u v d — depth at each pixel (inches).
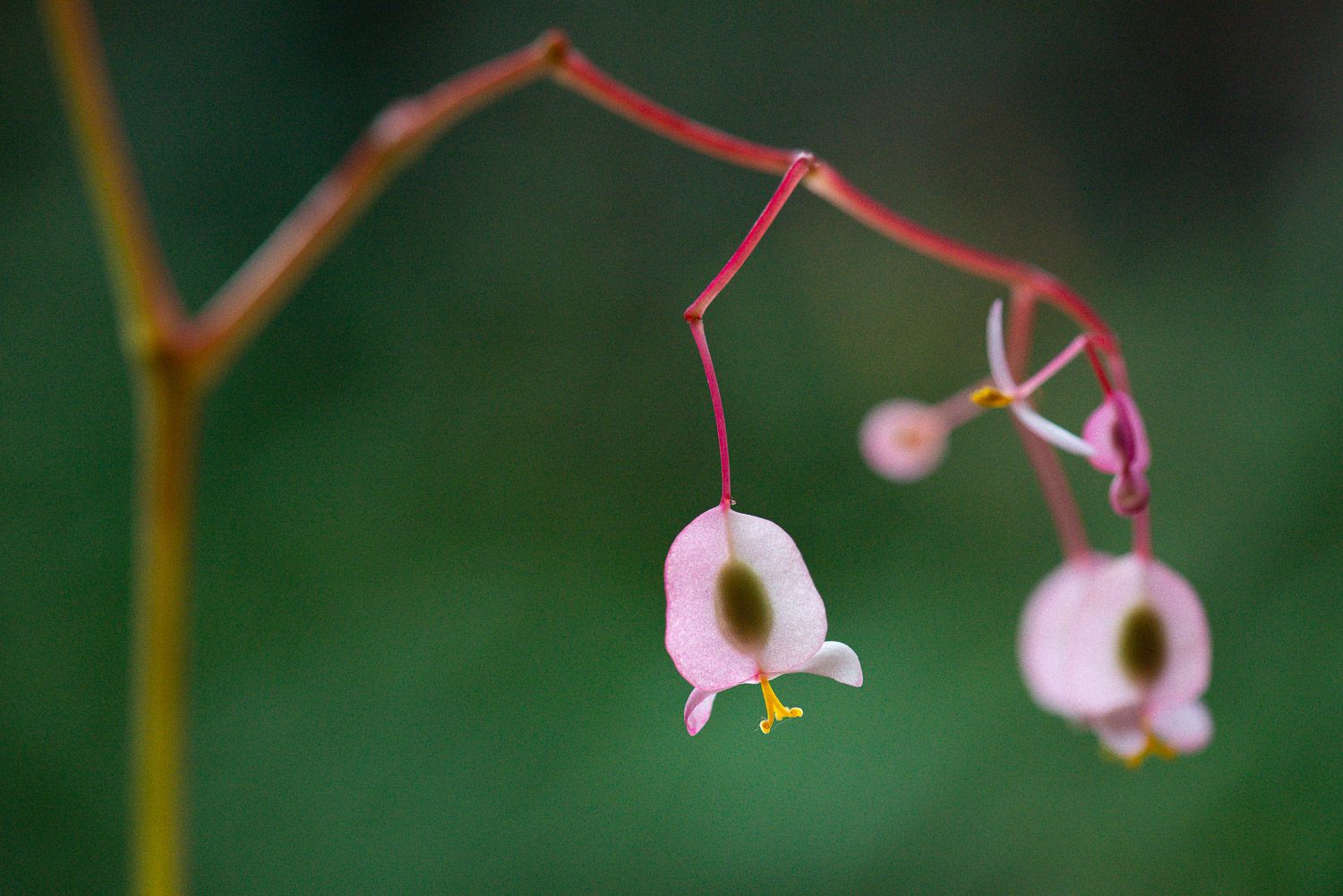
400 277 61.6
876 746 42.1
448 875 41.5
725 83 69.9
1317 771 40.1
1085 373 57.6
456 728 44.8
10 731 44.4
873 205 17.6
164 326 17.1
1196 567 48.2
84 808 43.5
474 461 55.9
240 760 43.8
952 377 60.4
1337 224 61.6
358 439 55.3
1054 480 18.4
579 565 51.2
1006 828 40.3
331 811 42.8
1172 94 70.7
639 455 57.7
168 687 17.0
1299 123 68.2
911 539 51.8
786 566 15.6
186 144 61.2
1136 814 39.9
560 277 63.6
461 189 64.9
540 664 46.7
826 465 56.6
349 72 65.6
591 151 67.0
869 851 40.0
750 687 43.8
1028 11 71.8
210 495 51.4
